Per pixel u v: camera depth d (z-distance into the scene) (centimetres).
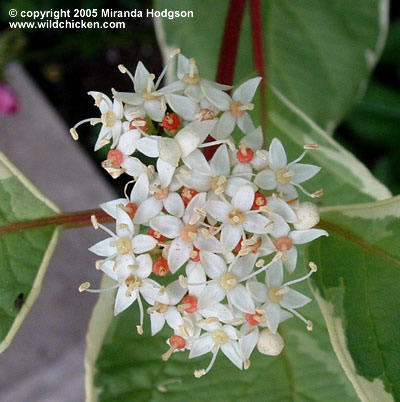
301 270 16
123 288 14
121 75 29
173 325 14
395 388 13
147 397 16
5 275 14
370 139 23
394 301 14
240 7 16
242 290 14
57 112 30
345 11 20
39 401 28
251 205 13
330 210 14
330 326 14
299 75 20
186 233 13
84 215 15
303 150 17
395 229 14
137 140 14
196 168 13
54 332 28
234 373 17
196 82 14
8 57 26
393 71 24
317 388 16
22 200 15
